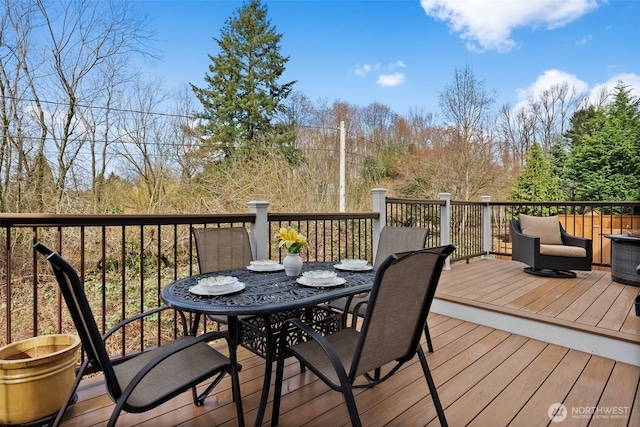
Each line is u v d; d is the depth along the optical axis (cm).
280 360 164
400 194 1245
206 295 166
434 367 225
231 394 195
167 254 696
